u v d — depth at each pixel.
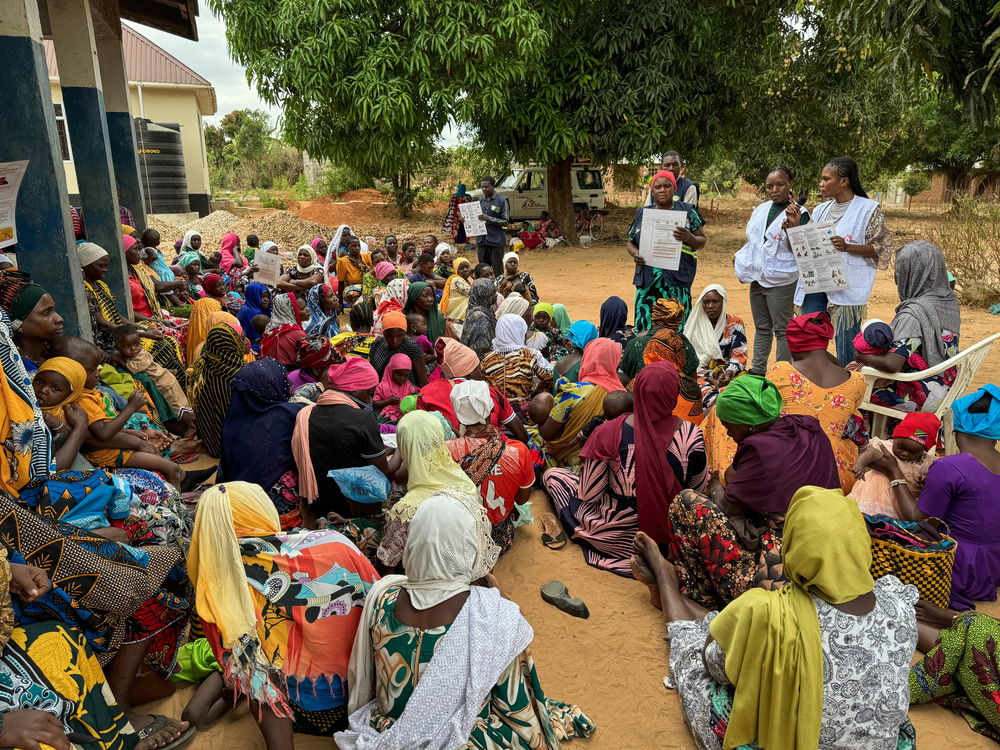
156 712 3.26
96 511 3.05
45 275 5.00
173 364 6.43
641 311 7.50
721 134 19.95
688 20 17.16
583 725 3.16
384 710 2.70
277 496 4.13
